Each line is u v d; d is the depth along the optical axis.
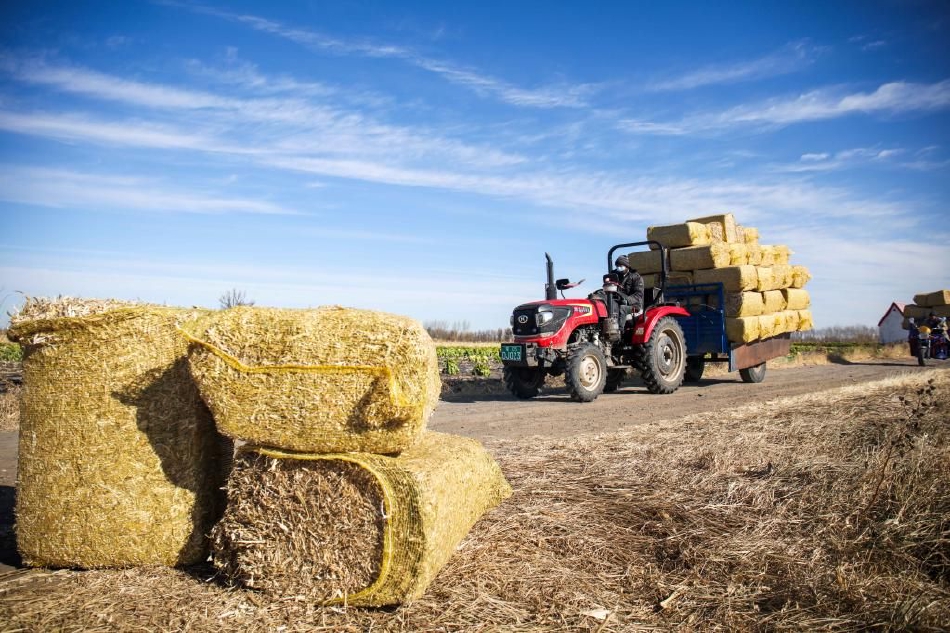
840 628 2.15
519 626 2.17
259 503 2.39
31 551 2.59
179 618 2.20
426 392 2.29
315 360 2.32
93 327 2.52
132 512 2.55
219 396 2.40
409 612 2.24
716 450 4.46
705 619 2.24
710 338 9.56
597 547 2.87
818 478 3.63
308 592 2.33
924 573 2.54
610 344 8.59
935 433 4.36
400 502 2.25
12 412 6.82
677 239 9.68
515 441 5.26
